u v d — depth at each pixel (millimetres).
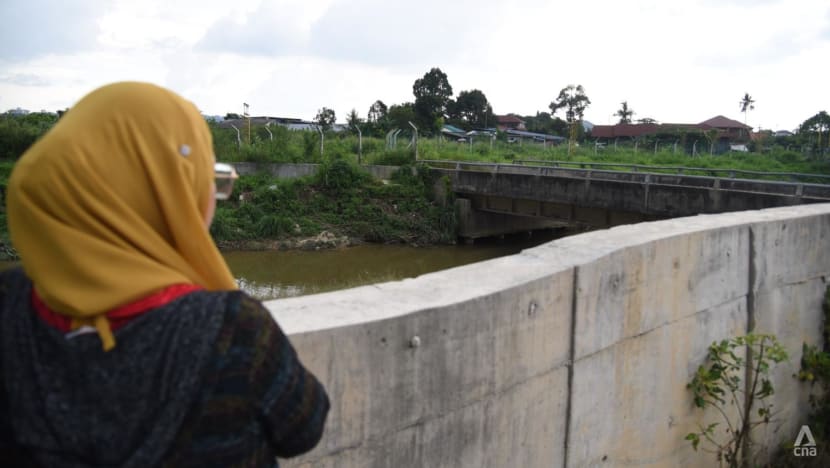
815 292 4770
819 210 4844
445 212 29734
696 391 3748
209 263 1162
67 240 1046
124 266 1067
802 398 4738
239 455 1090
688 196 19422
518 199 26969
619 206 21781
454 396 2443
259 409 1111
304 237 27328
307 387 1185
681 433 3727
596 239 3383
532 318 2725
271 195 28953
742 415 4164
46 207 1057
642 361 3385
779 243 4352
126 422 1036
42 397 1058
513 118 94875
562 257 3043
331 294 2447
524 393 2736
